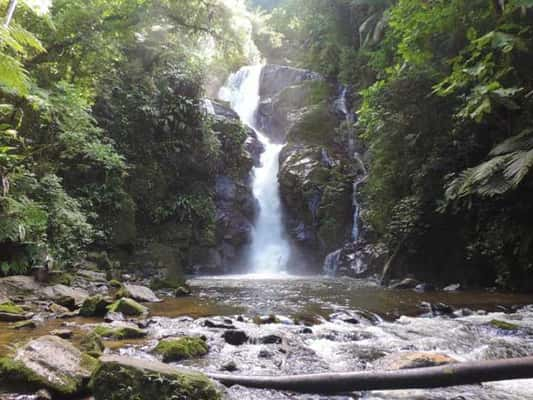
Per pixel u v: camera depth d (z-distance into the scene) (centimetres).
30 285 599
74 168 967
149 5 1080
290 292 776
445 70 845
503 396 263
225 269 1270
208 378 250
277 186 1448
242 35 1388
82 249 895
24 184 656
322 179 1330
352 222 1270
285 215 1403
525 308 598
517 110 735
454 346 394
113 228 1007
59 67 950
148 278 964
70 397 249
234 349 369
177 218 1231
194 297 703
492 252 782
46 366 258
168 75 1274
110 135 1098
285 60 2211
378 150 986
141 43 1257
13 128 750
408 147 921
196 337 378
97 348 330
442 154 858
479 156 830
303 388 262
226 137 1430
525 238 730
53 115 782
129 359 251
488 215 807
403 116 908
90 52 960
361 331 443
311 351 367
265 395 257
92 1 948
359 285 902
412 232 877
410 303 643
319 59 1933
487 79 611
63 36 909
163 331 421
